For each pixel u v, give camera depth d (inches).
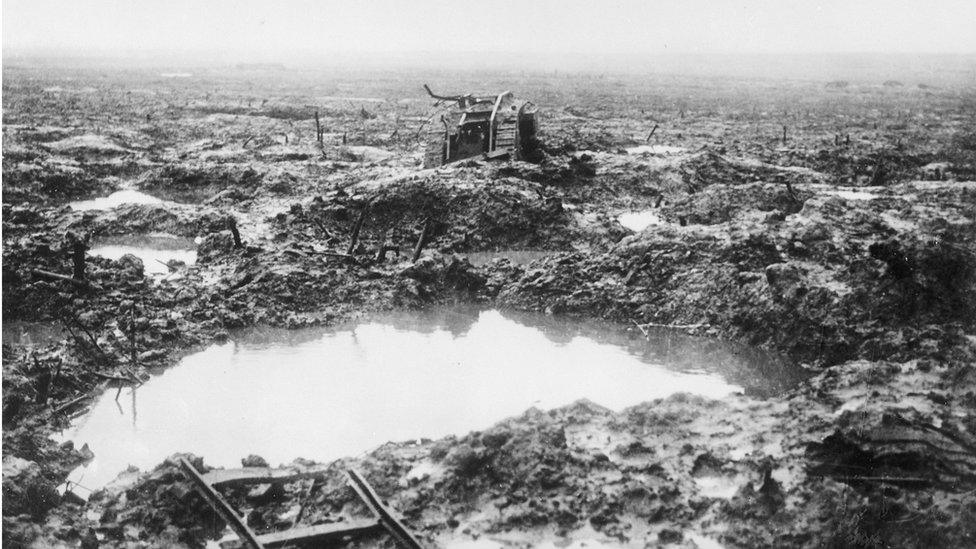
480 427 468.8
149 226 928.3
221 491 381.1
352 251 786.8
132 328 577.6
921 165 1416.1
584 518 363.3
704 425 439.2
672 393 494.9
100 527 362.3
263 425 470.9
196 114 2158.0
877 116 2362.2
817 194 1004.6
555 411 452.1
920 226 788.6
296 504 377.4
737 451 412.2
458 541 351.9
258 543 337.4
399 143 1614.2
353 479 378.0
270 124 1932.8
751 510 359.3
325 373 554.3
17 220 894.4
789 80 4623.5
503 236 884.0
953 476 371.6
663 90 3575.3
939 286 591.5
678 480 386.9
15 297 636.1
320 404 501.0
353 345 611.8
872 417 401.7
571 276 715.4
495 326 660.7
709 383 542.9
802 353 589.6
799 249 679.7
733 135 1836.9
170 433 461.4
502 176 1016.2
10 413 455.2
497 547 348.2
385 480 382.0
